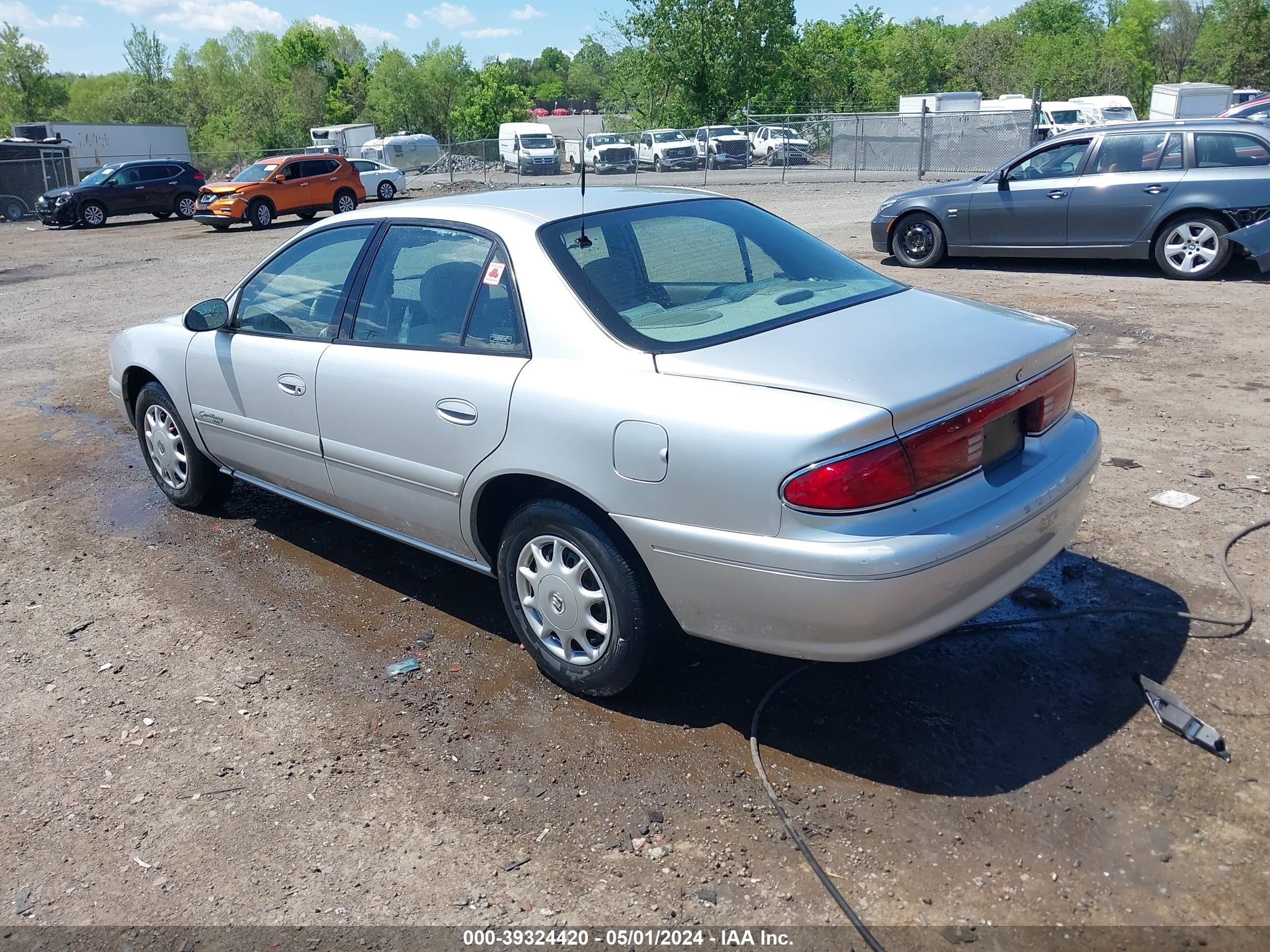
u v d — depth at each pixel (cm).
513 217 379
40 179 3250
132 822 311
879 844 284
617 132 4650
